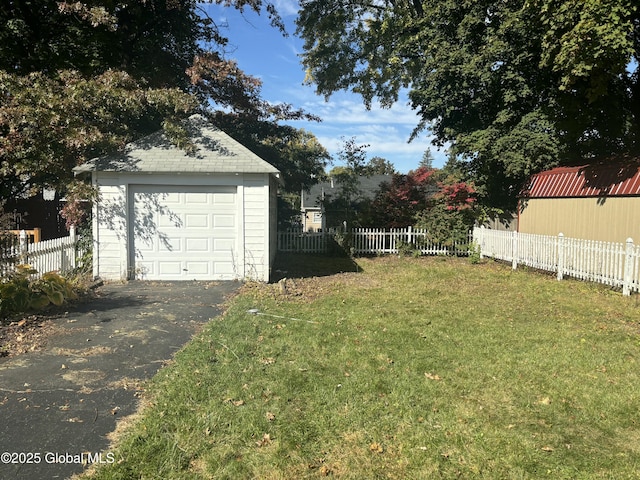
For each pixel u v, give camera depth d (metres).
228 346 5.69
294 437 3.57
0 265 7.12
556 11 11.66
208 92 17.48
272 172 10.39
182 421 3.73
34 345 5.68
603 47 10.91
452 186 17.80
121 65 15.10
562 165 16.16
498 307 8.65
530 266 14.02
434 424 3.86
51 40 14.45
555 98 15.45
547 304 8.99
